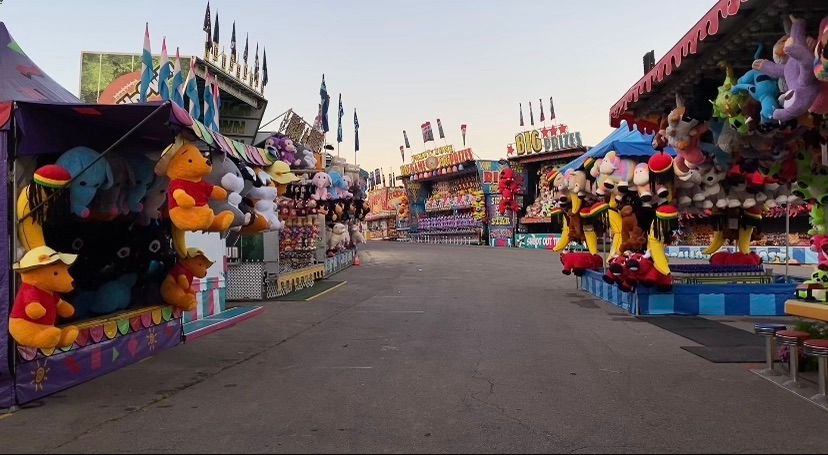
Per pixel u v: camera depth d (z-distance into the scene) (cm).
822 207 766
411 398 589
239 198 765
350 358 791
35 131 573
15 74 718
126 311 761
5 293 543
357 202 2736
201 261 838
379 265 2883
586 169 1382
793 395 588
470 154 5094
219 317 1107
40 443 457
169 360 773
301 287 1752
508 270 2512
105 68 1415
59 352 612
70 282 548
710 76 689
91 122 627
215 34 1518
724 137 701
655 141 927
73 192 588
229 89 1587
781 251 2556
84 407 558
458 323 1101
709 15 530
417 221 6284
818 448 439
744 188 1132
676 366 729
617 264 1195
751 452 432
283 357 800
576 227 1586
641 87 763
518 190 4612
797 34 463
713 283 1221
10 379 549
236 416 529
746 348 837
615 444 452
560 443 455
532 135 4425
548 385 637
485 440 464
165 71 880
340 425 503
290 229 1875
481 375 686
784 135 666
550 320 1134
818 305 627
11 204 552
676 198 1123
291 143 1800
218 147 702
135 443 458
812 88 456
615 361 761
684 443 453
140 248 791
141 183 709
